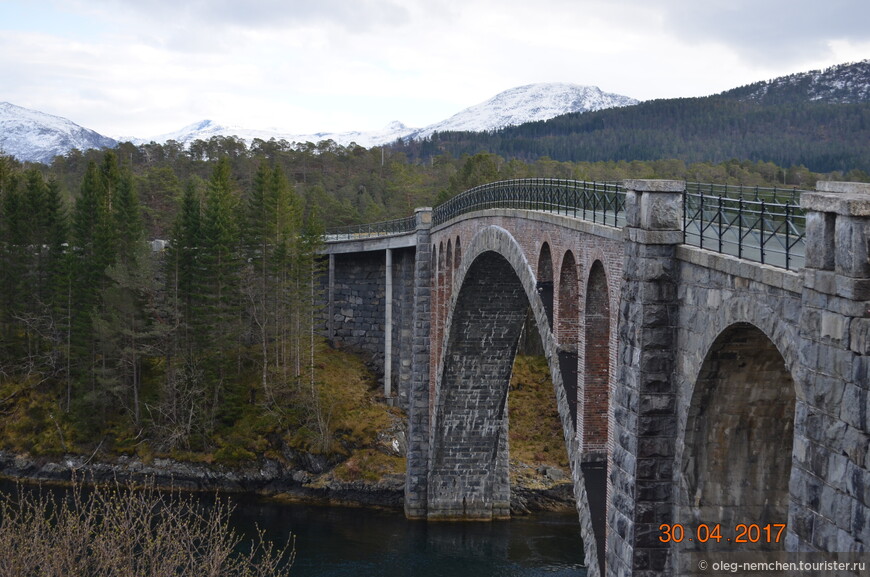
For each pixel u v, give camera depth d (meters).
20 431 72.12
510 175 113.31
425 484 63.81
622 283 26.12
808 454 16.64
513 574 51.88
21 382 75.75
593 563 30.80
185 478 68.12
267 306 75.88
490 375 60.69
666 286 24.44
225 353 75.19
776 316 18.53
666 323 24.50
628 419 25.39
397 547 56.69
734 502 24.06
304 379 73.25
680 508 24.14
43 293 78.50
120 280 71.12
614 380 27.91
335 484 66.69
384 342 77.88
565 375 34.25
